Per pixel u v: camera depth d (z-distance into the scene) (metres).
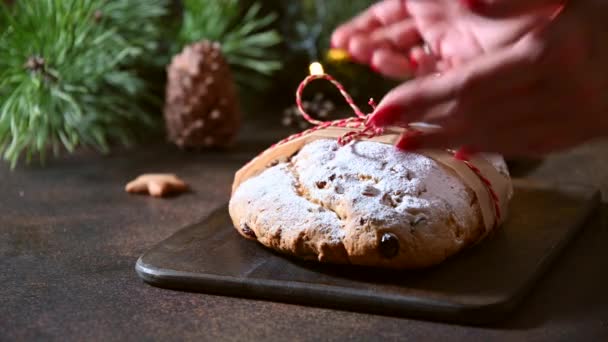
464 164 0.87
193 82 1.22
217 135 1.23
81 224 1.00
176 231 0.97
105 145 1.28
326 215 0.84
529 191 1.00
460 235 0.84
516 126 0.74
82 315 0.81
